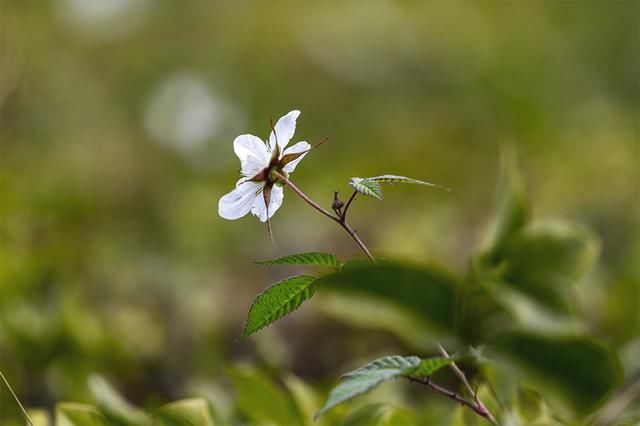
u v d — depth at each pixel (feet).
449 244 5.26
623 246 5.50
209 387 3.51
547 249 3.40
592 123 8.97
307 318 4.19
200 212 6.10
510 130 8.93
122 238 5.65
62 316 3.55
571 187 6.61
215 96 8.75
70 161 7.39
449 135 8.86
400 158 8.18
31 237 4.68
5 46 8.48
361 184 2.69
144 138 8.21
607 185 6.46
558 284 3.37
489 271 3.39
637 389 3.37
